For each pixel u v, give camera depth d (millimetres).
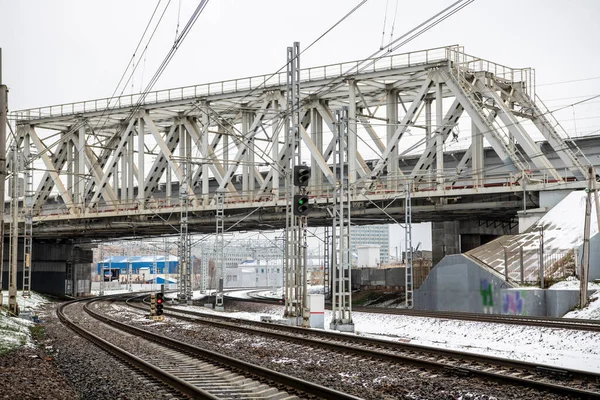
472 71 56062
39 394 14383
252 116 68438
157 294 44312
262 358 20859
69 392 15047
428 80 55031
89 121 76125
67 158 78750
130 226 74062
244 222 69312
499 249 51719
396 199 58188
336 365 18844
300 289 35500
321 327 35844
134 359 19500
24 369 18016
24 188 67938
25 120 78312
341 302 34406
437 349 20828
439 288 52875
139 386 15758
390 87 59844
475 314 42125
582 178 53125
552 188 52156
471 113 52969
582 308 39562
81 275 106188
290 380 15008
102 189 72312
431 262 74375
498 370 17391
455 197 55625
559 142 54875
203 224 73000
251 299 82500
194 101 67125
